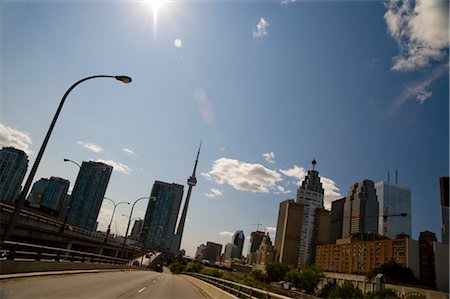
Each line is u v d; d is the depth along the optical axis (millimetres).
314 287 100375
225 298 19797
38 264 17938
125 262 54375
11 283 13008
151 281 30438
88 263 27828
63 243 55250
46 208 66375
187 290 26453
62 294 12414
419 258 65000
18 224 37125
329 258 141875
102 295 14172
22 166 61875
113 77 18016
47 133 16000
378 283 24812
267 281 140625
